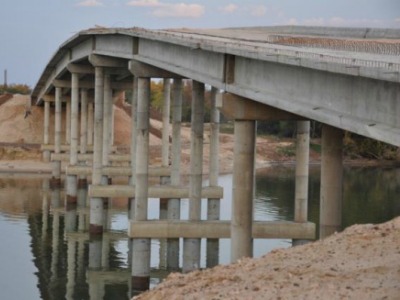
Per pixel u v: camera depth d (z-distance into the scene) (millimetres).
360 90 23781
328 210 32031
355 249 25547
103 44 67750
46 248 59281
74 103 88750
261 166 139875
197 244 47594
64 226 69938
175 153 64625
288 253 26641
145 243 46594
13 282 48219
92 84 103000
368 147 146625
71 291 46250
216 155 64062
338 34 50781
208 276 25422
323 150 32125
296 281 22578
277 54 28047
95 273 51156
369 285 21141
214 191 63406
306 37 46531
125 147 134375
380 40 41219
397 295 19875
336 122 24516
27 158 136000
